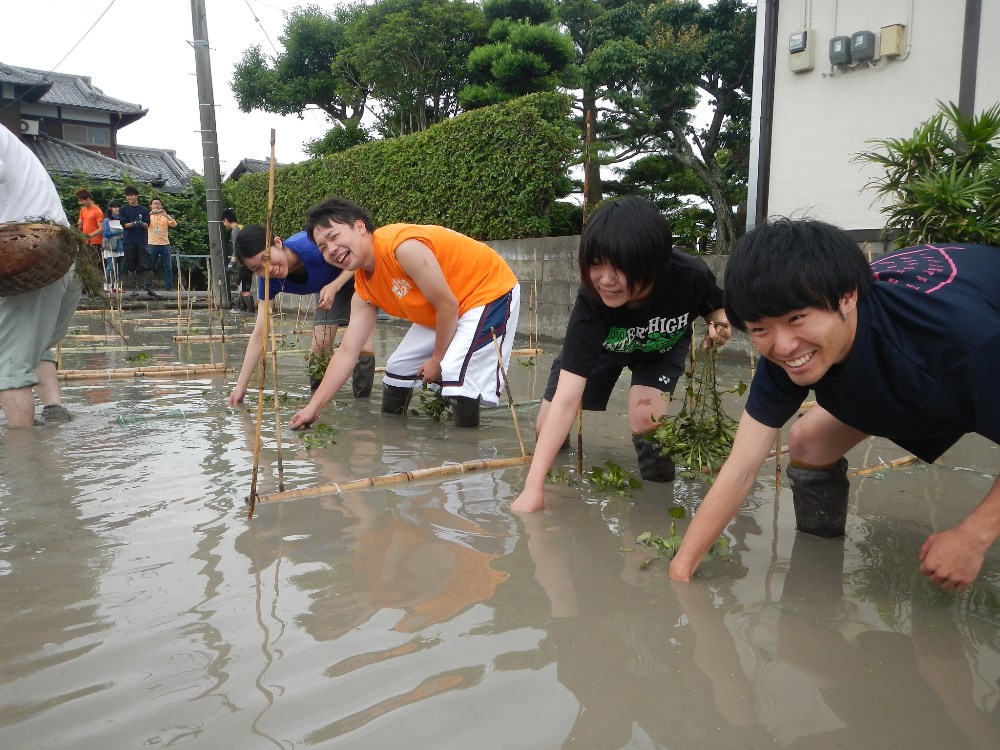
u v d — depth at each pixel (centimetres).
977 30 652
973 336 157
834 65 750
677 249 289
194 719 136
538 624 174
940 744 131
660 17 1611
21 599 186
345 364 396
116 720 136
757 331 159
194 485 286
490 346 397
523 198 959
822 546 229
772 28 795
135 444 352
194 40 1470
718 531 202
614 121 1598
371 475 303
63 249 371
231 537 230
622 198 247
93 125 2653
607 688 147
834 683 151
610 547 226
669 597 190
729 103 1633
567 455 348
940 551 178
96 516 249
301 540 228
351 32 1686
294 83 1997
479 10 1612
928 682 152
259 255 437
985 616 182
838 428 222
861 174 741
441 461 328
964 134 457
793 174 798
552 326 886
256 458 250
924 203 431
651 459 300
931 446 203
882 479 299
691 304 287
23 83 2278
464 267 394
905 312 165
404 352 427
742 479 199
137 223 1427
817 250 152
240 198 1805
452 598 188
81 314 1181
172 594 189
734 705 142
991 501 174
